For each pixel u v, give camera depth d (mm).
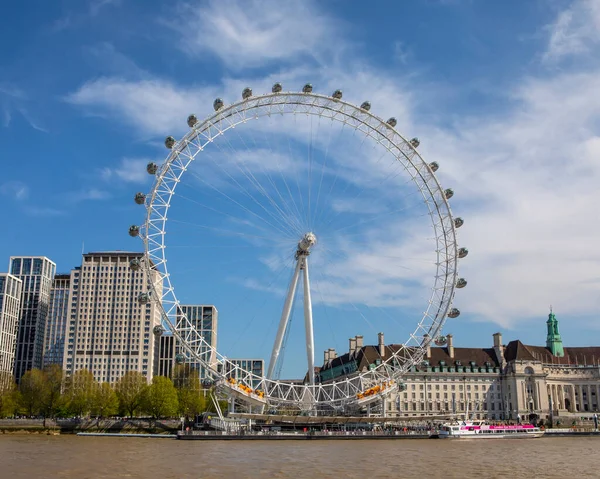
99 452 112312
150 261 136875
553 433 183500
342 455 106875
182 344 137000
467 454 111312
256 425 159500
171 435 169625
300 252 147750
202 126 140375
